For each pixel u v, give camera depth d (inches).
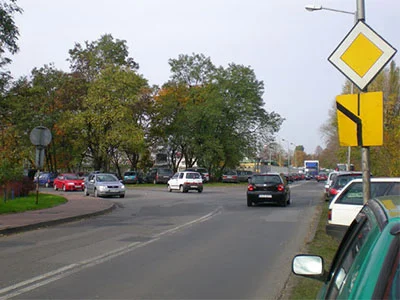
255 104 2373.3
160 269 327.3
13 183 997.2
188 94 2311.8
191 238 475.2
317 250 379.6
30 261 357.1
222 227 565.3
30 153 1882.4
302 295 253.3
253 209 824.9
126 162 2529.5
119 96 1956.2
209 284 285.1
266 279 298.2
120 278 300.7
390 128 1050.1
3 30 661.3
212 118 2197.3
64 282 290.2
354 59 236.2
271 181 880.3
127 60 2201.0
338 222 386.3
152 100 2273.6
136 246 425.7
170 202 1021.2
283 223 604.4
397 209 107.0
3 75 821.9
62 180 1598.2
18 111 1360.7
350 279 97.0
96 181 1215.6
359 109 230.1
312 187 1974.7
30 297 256.1
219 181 2586.1
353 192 390.9
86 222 634.2
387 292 82.5
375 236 95.7
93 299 251.9
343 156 1780.3
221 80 2305.6
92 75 2052.2
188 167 2527.1
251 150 2400.3
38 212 715.4
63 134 2065.7
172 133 2341.3
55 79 1980.8
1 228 514.9
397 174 910.4
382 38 231.1
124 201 1062.4
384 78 1585.9
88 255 381.4
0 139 1371.8
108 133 1931.6
